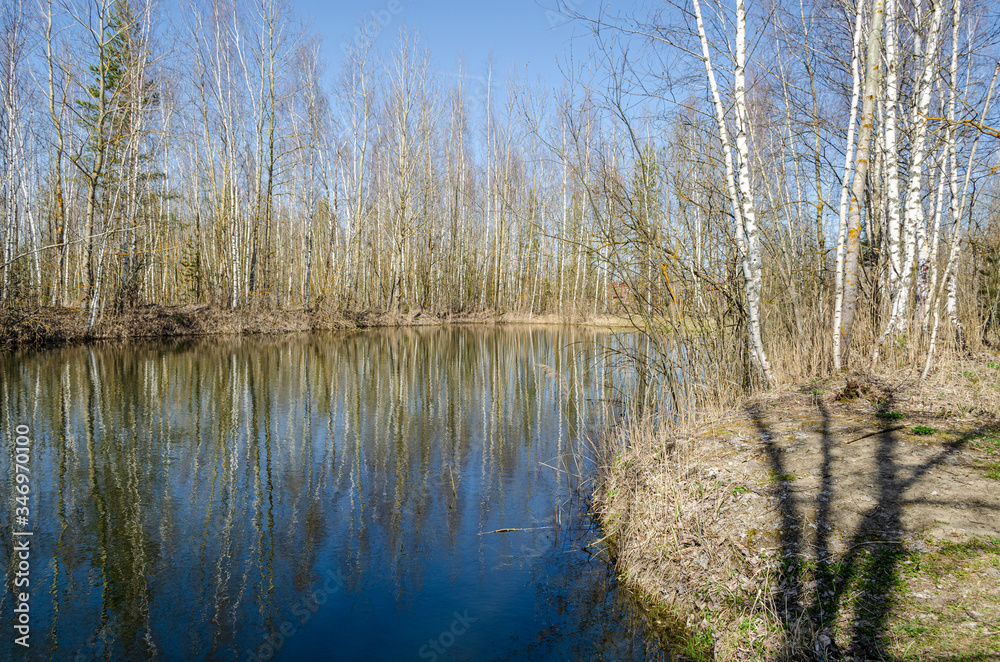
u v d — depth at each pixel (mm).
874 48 6480
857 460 4711
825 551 3695
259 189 26609
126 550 5270
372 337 25172
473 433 9297
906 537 3625
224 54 26594
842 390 6418
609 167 6973
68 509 6164
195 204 29719
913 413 5637
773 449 5227
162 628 4129
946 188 11352
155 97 22359
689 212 7547
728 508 4480
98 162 19750
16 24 20094
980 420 5297
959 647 2803
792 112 9867
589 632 3959
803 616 3285
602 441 7582
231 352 18547
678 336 7273
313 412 10656
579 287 35375
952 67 8773
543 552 5230
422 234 34156
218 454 8070
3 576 4816
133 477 7105
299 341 22547
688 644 3666
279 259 31531
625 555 4852
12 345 17047
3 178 19875
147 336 21328
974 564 3285
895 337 7586
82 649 3883
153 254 27594
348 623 4160
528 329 30250
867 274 9094
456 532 5668
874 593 3275
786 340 8945
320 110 30094
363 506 6305
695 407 6820
